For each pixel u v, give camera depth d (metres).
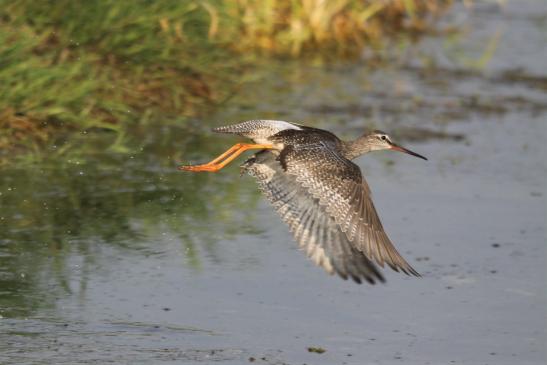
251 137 10.23
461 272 12.83
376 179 16.05
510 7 27.52
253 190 15.45
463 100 20.05
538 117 19.25
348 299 12.05
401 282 12.55
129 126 16.95
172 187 15.21
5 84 15.75
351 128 17.78
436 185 15.82
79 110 16.55
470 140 17.89
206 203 14.82
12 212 13.95
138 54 17.86
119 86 17.34
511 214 14.75
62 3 17.28
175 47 18.38
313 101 19.19
